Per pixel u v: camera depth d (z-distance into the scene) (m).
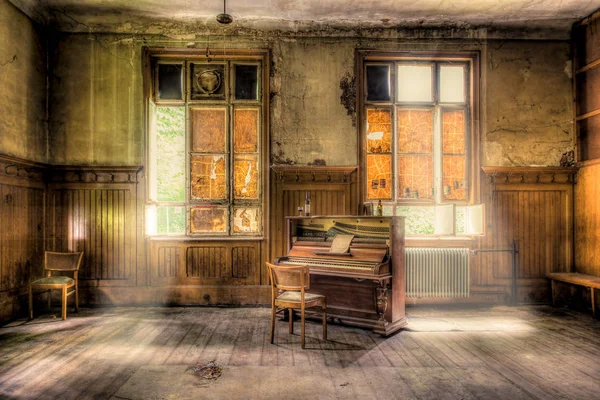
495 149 5.53
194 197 5.56
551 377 3.04
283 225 5.42
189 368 3.19
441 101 5.67
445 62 5.67
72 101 5.36
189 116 5.57
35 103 5.10
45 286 4.61
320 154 5.46
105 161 5.35
